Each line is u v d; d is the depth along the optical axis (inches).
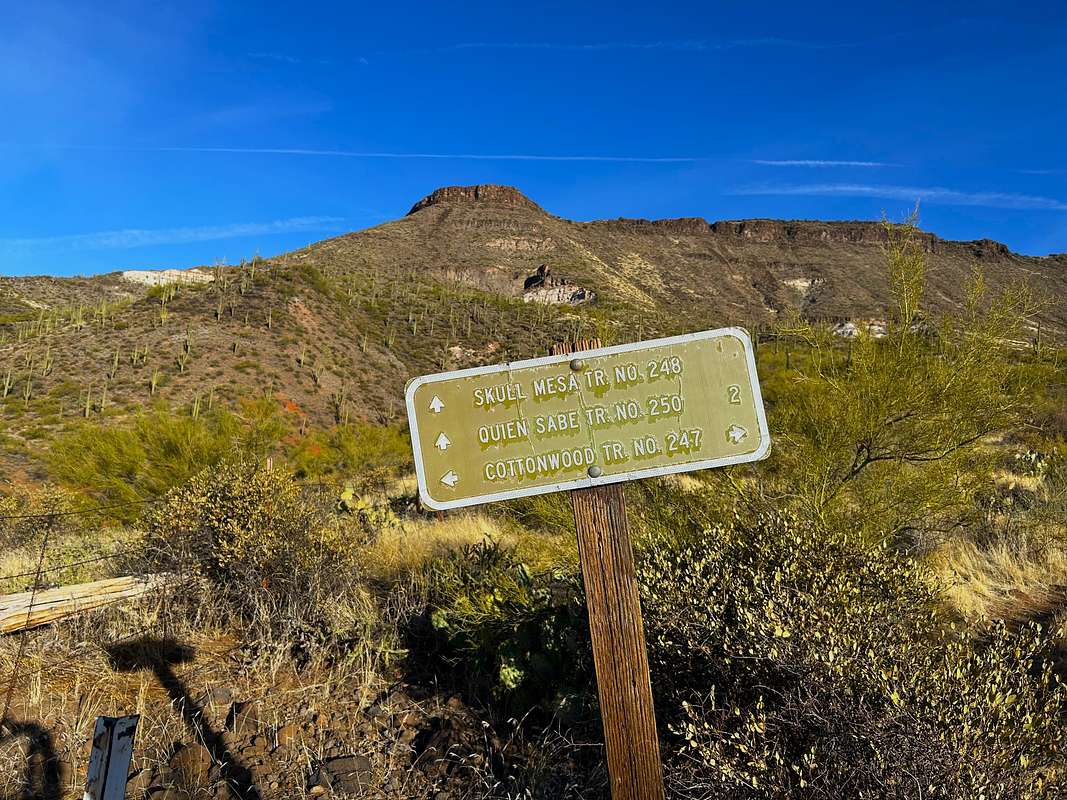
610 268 6943.9
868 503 220.4
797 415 234.2
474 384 96.7
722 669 119.2
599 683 94.3
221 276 2546.8
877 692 101.4
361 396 2011.6
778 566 139.6
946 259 6023.6
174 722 154.3
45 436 1187.9
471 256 6619.1
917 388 214.4
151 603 221.0
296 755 143.3
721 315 5388.8
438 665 185.3
